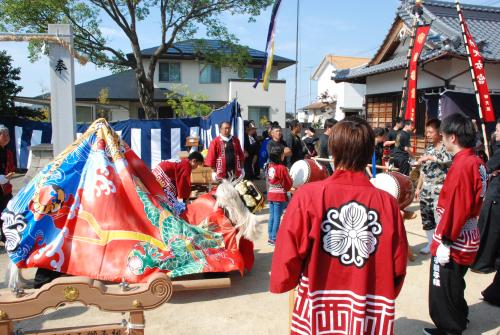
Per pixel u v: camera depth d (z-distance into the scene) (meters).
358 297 1.92
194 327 3.69
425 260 5.44
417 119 12.08
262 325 3.73
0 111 16.50
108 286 2.20
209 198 5.06
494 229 4.83
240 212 4.66
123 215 4.21
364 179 2.01
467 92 10.95
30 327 3.70
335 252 1.96
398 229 1.97
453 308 3.31
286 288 1.94
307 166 5.60
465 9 14.19
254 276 4.93
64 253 4.04
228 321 3.80
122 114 26.33
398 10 13.28
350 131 1.98
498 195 4.77
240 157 7.58
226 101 27.34
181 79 26.83
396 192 4.86
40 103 17.30
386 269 1.94
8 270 4.07
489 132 10.65
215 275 4.62
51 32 6.33
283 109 26.89
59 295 2.06
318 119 36.75
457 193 3.04
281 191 5.98
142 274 4.02
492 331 3.62
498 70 11.65
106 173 4.29
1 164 5.98
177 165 5.76
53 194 4.07
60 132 6.55
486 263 4.92
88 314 3.96
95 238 4.11
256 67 27.64
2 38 6.19
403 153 7.96
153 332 3.60
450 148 3.22
